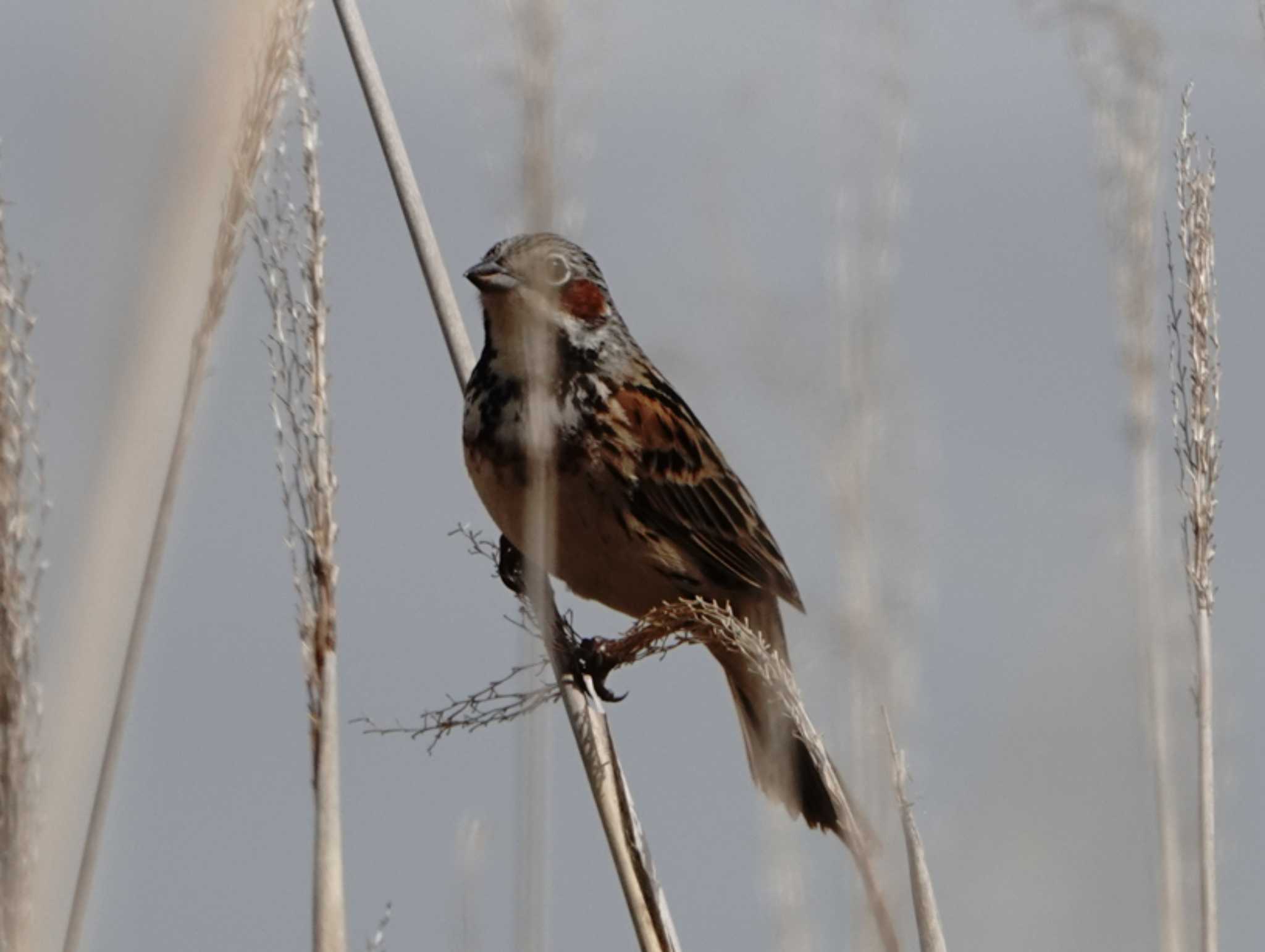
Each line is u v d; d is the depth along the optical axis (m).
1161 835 7.09
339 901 6.18
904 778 5.63
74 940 5.35
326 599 6.20
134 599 5.13
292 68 5.81
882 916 5.58
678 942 7.39
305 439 6.14
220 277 5.62
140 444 5.09
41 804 4.93
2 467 4.91
